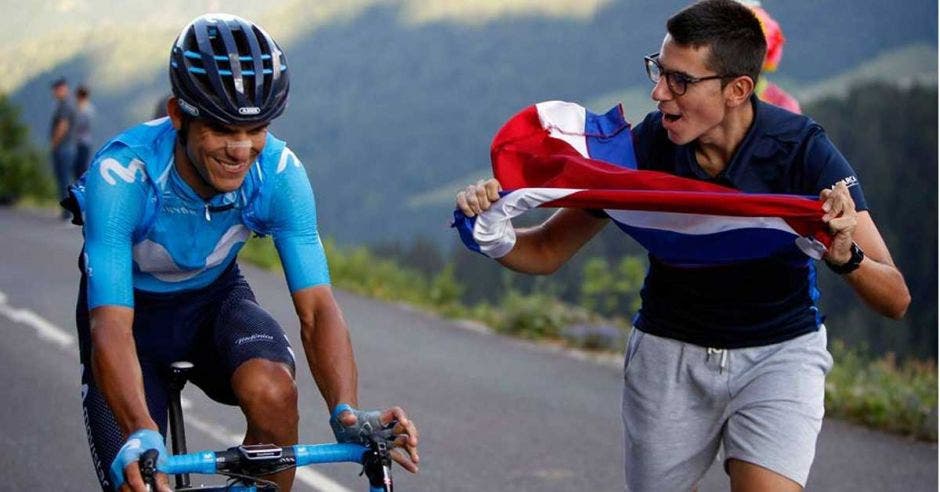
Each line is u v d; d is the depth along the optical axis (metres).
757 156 4.05
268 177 4.07
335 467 7.27
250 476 3.50
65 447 7.51
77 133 21.23
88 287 3.93
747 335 4.15
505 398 9.19
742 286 4.13
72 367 9.74
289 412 4.10
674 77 3.98
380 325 12.38
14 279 14.01
